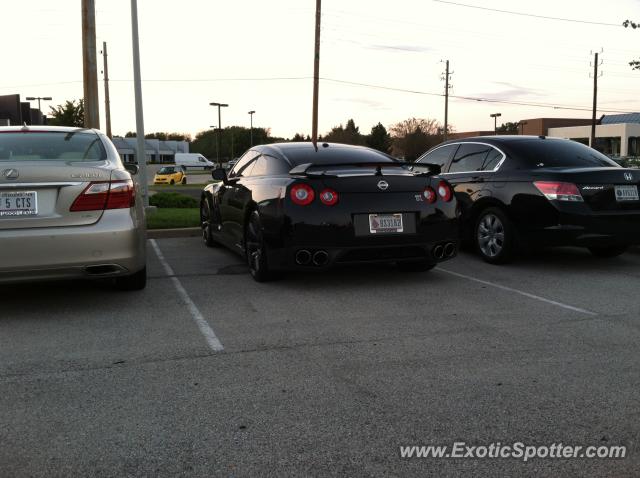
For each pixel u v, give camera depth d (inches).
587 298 200.4
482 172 268.5
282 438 101.7
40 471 91.5
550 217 235.9
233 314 180.9
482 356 142.4
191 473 91.0
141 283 207.9
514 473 91.6
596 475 91.2
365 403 115.7
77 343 153.3
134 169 233.6
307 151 233.9
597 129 2664.9
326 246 199.0
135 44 521.7
